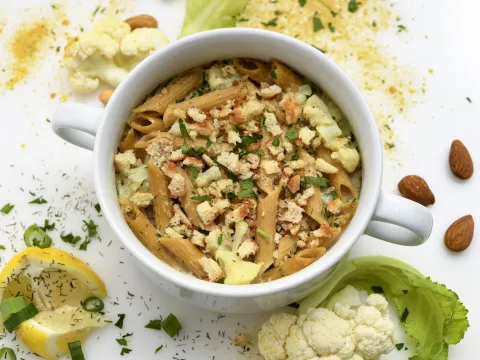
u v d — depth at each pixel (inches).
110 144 15.9
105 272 18.3
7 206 18.6
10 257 18.5
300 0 19.7
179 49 16.1
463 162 18.5
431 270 18.4
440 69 19.3
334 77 16.1
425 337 18.0
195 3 19.2
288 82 16.6
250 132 16.3
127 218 15.9
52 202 18.6
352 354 17.4
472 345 18.1
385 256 18.0
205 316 18.1
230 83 16.8
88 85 19.0
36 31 19.6
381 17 19.6
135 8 19.7
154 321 18.0
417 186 18.4
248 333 18.0
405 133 19.0
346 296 17.8
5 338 18.2
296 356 17.3
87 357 18.0
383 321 17.3
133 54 18.9
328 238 15.6
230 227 15.8
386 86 19.3
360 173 16.3
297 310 18.0
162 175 15.9
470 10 19.6
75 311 18.0
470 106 19.1
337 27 19.6
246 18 19.7
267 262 15.5
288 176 16.0
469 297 18.3
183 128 16.1
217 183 15.9
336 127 16.2
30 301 18.2
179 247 15.4
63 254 17.8
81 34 19.2
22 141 18.9
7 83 19.3
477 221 18.6
